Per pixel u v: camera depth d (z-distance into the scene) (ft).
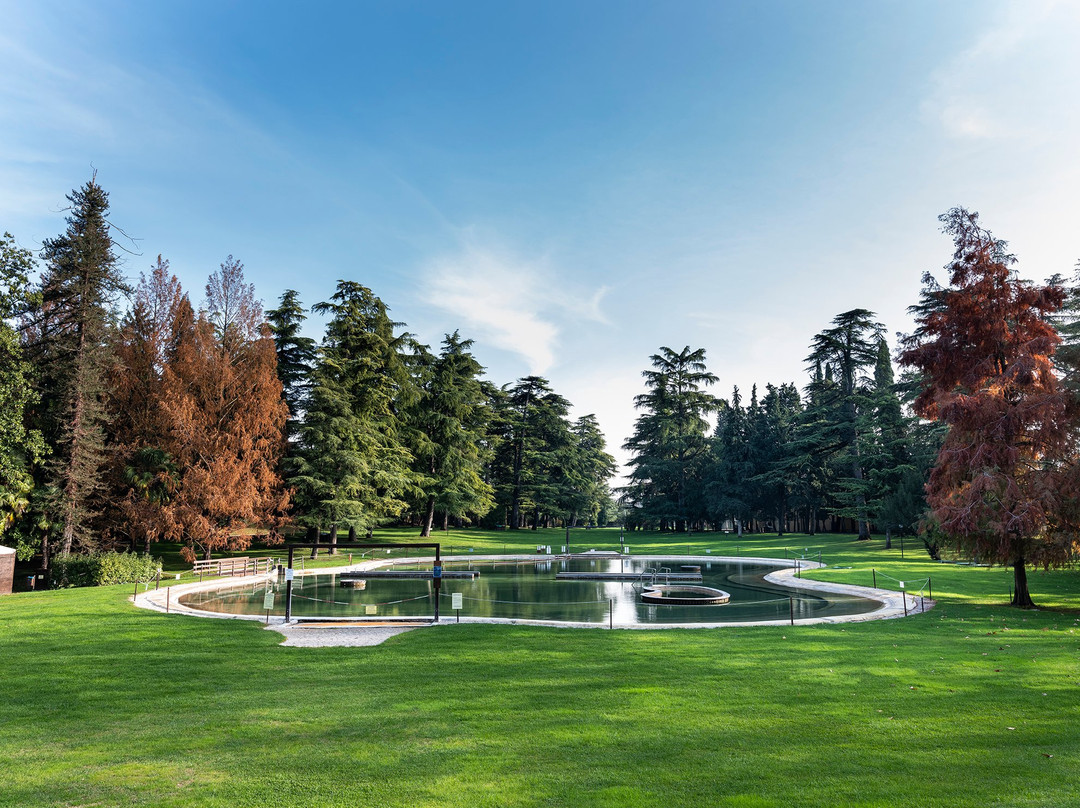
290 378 160.04
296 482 139.23
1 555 91.30
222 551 145.48
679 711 31.50
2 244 89.97
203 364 121.08
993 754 25.16
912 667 40.91
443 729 29.01
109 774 23.89
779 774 23.36
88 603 71.41
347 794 21.90
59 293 118.32
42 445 103.35
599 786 22.43
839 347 196.85
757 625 60.23
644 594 87.86
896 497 151.53
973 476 70.44
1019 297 74.02
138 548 142.20
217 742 27.53
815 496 231.71
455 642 51.42
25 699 34.99
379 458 161.79
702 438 255.70
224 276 131.13
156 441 118.01
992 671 39.50
